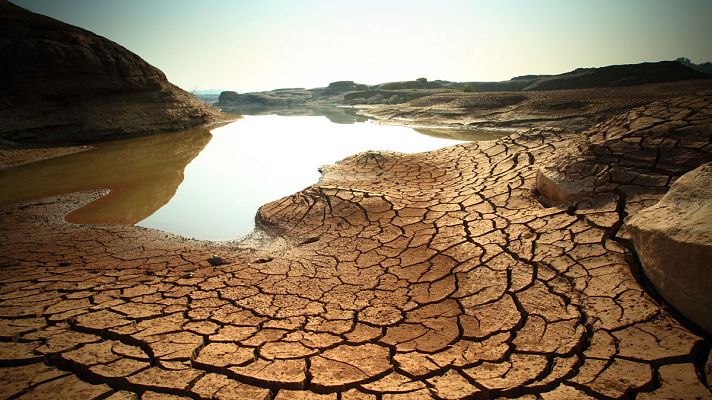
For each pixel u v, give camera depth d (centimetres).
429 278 381
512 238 412
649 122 472
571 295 306
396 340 282
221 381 230
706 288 237
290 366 246
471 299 333
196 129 2077
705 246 233
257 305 342
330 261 446
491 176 635
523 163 631
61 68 1484
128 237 575
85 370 236
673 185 310
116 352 257
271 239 554
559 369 229
